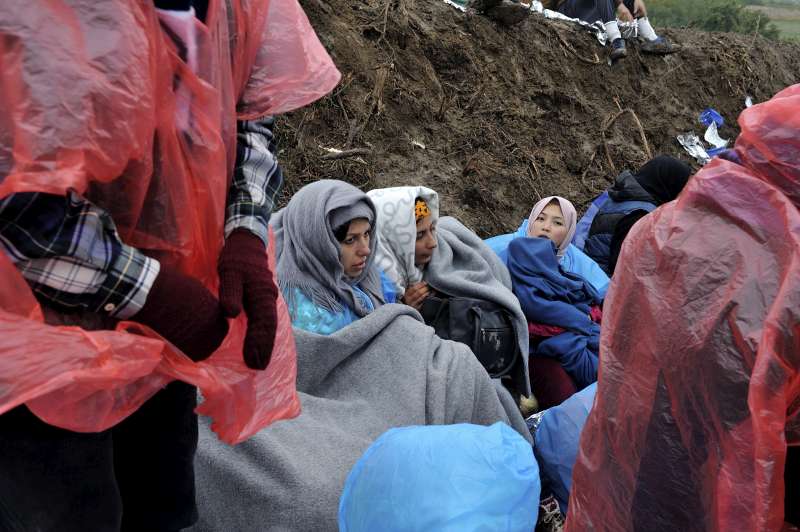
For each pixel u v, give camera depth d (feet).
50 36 2.62
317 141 12.46
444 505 4.63
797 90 3.49
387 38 14.42
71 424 3.04
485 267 9.84
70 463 3.35
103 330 3.18
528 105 16.28
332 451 6.40
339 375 7.61
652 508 3.68
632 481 3.76
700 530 3.56
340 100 12.91
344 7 14.23
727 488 3.31
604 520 3.98
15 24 2.58
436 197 9.41
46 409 2.95
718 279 3.37
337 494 5.99
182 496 4.26
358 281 8.38
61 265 2.91
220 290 3.43
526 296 10.00
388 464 4.93
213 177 3.34
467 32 16.16
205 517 5.85
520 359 9.11
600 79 18.54
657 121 19.31
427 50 15.14
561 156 16.17
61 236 2.85
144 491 4.13
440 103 14.67
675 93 20.47
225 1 3.39
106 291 3.02
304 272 7.97
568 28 18.65
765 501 3.19
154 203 3.21
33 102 2.59
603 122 17.61
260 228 3.69
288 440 6.31
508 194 14.40
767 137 3.36
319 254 7.88
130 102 2.77
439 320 9.07
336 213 7.86
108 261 2.98
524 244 10.43
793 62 25.84
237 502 5.87
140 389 3.30
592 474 4.06
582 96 17.76
